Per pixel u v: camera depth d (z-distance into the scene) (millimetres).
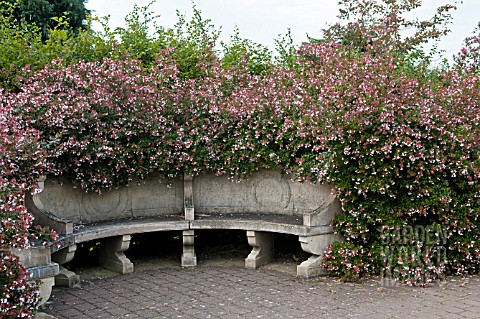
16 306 3896
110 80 6738
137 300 5305
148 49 8820
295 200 7062
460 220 6086
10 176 5207
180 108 7129
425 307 4941
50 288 4633
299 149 6648
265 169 7266
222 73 7480
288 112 6719
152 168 6961
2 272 3857
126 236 6559
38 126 6113
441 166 5848
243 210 7484
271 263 6922
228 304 5133
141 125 6770
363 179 5828
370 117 5699
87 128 6484
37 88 6262
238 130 6965
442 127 5836
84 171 6512
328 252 6094
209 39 9516
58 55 7711
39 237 4754
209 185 7551
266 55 9594
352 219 6098
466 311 4809
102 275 6426
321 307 4977
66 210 6609
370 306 4988
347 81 6242
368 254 6047
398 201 6039
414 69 7797
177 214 7512
